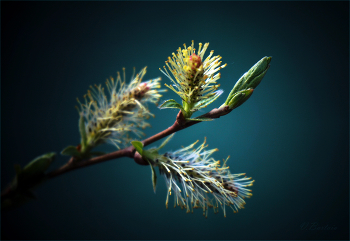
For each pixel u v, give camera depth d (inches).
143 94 13.4
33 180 13.3
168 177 12.7
